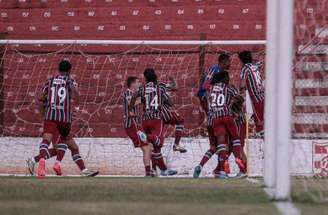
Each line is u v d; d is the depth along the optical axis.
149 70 38.69
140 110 41.03
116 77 50.03
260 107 37.94
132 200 20.22
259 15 53.38
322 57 38.78
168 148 43.12
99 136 48.16
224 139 36.56
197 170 37.16
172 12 54.44
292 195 21.64
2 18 55.53
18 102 49.00
